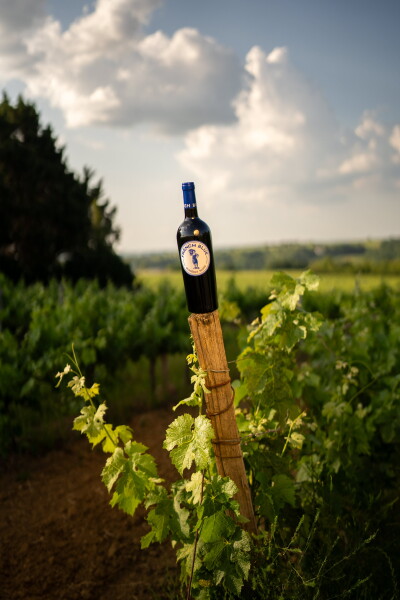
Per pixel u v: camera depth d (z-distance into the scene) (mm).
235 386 2639
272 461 2334
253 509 2160
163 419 5820
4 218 22312
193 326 1881
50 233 23516
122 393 6270
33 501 4008
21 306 8773
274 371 2447
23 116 25375
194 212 1835
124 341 6031
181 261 1856
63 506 3885
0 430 4660
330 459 2885
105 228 29141
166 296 9859
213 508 1795
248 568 1757
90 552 3289
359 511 2750
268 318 2447
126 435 2068
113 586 2965
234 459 1982
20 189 23562
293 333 2408
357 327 4730
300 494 2699
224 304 3418
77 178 26688
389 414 3131
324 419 3275
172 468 4305
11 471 4598
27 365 5062
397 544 2582
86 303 7805
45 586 2982
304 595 2008
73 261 24562
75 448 5039
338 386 3283
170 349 6496
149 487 2037
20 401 5082
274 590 1972
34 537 3484
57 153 26266
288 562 2051
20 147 23453
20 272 22641
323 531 2496
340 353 3646
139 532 3480
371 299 8422
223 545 1812
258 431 2340
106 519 3658
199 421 1816
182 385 6766
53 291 11602
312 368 3600
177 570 3043
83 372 5434
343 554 2424
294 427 2377
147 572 3068
